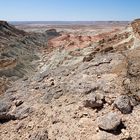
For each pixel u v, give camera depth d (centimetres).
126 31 2477
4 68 2333
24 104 1011
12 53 3309
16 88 1361
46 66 2902
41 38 6606
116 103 769
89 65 1345
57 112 860
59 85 1134
